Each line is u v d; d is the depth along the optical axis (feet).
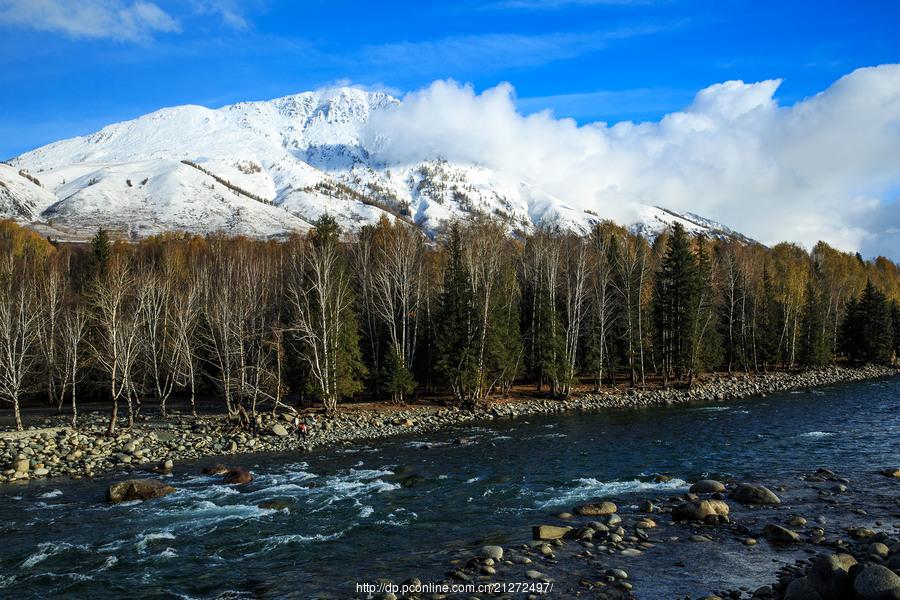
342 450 127.85
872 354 305.73
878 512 71.97
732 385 232.53
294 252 250.37
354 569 59.77
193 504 85.66
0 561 64.39
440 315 206.90
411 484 95.40
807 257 479.00
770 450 112.68
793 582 47.73
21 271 247.50
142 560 64.18
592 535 66.23
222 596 54.34
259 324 202.69
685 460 107.04
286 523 76.28
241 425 151.74
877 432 128.06
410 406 187.21
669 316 234.38
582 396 209.36
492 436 140.77
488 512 78.89
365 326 222.07
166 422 159.33
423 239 244.83
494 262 214.48
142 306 173.06
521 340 219.41
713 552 60.54
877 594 42.32
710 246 400.06
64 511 83.51
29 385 201.87
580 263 218.18
